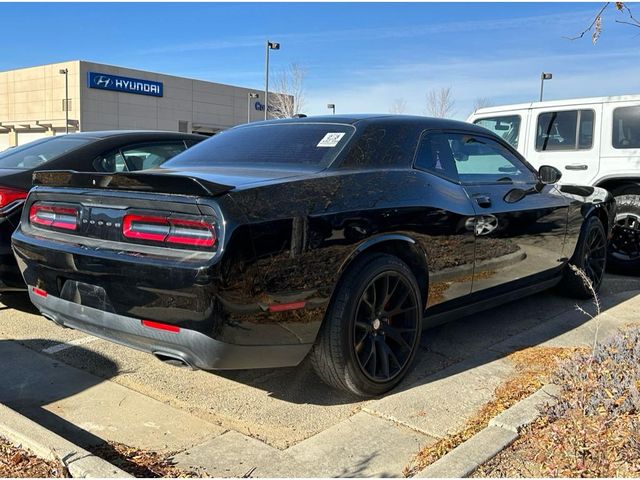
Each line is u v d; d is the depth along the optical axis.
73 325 3.23
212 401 3.36
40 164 4.88
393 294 3.38
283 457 2.75
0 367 3.80
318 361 3.17
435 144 3.93
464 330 4.65
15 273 4.43
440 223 3.60
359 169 3.38
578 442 2.59
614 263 6.71
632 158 6.46
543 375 3.61
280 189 2.90
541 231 4.59
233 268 2.63
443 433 2.97
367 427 3.04
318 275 2.93
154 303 2.76
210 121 47.69
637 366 3.04
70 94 39.69
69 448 2.52
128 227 2.91
